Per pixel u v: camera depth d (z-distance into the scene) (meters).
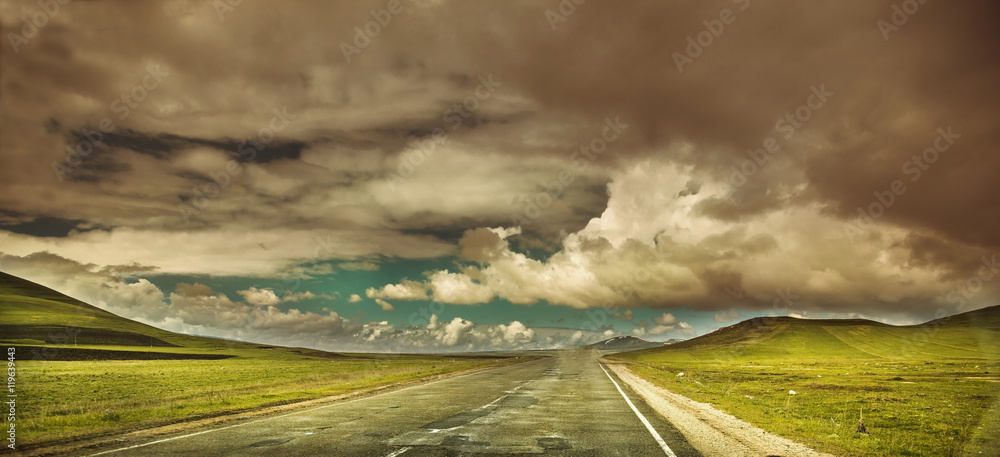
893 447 11.48
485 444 10.60
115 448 9.92
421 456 9.31
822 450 10.62
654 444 10.74
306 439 11.05
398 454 9.48
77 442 10.58
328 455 9.32
